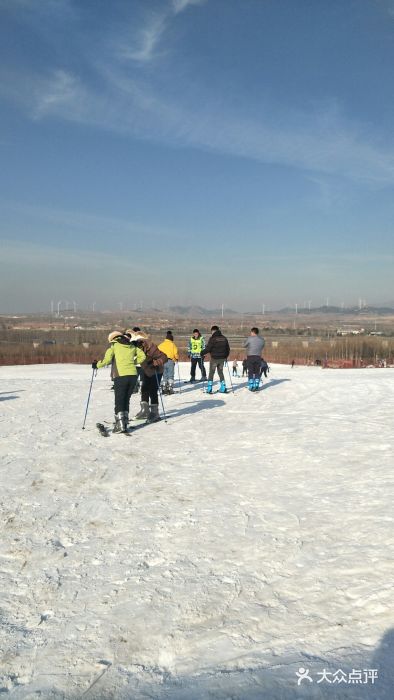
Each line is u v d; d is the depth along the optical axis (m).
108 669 2.94
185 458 7.66
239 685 2.71
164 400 14.19
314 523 4.90
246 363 16.03
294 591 3.65
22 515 5.46
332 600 3.49
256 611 3.42
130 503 5.79
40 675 2.90
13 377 24.27
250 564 4.12
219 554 4.34
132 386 9.66
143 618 3.41
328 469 6.75
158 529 4.98
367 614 3.29
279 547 4.41
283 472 6.73
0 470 7.14
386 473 6.40
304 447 8.06
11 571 4.21
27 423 10.84
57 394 16.20
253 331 16.03
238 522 5.05
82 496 6.07
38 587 3.91
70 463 7.45
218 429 9.84
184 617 3.40
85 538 4.84
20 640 3.23
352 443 8.18
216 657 2.97
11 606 3.65
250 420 10.72
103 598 3.71
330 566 3.98
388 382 18.59
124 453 8.03
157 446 8.51
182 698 2.64
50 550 4.58
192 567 4.12
